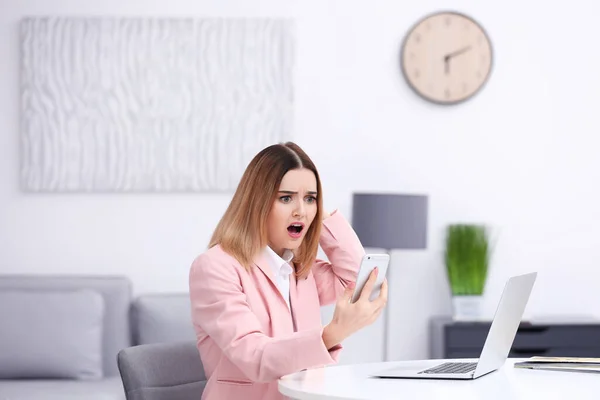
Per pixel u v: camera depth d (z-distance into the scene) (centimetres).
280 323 266
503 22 559
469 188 557
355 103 553
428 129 556
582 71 561
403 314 557
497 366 263
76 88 545
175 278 548
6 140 545
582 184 561
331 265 305
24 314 490
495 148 558
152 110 546
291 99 549
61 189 545
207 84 548
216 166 548
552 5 560
